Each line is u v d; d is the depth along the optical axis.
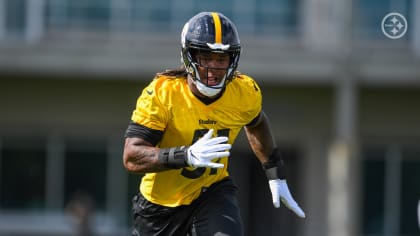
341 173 54.88
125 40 55.28
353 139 54.88
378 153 57.81
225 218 18.22
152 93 17.89
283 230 58.72
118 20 55.47
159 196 18.88
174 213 18.92
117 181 57.06
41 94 56.69
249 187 58.78
